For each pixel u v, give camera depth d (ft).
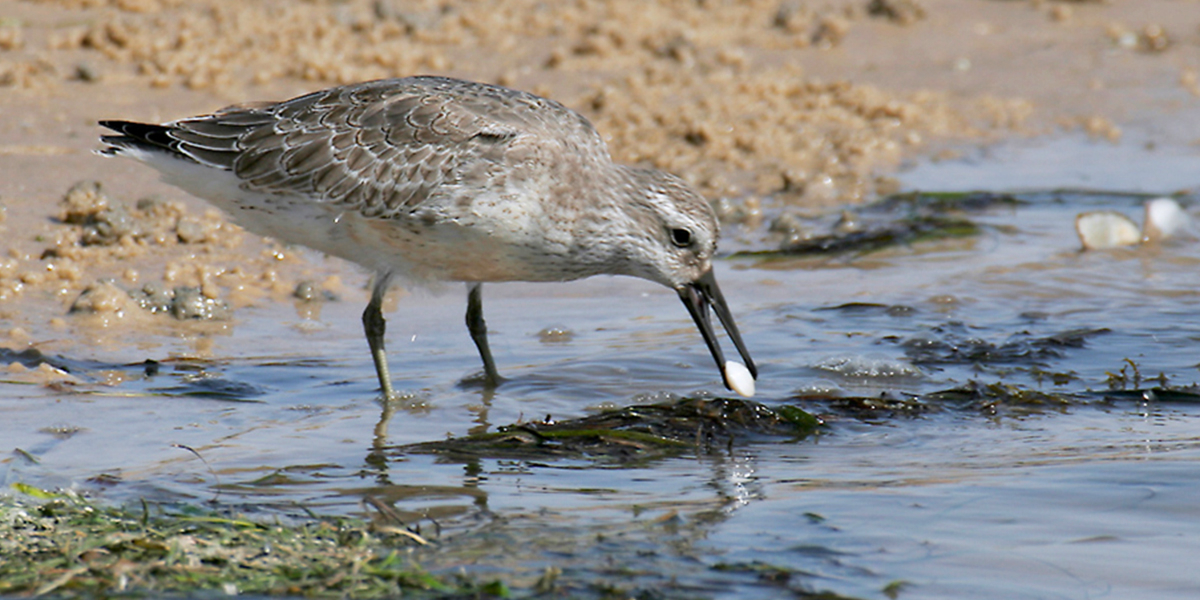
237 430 32.86
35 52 67.36
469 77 70.95
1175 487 28.81
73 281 43.93
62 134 57.47
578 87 71.51
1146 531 26.37
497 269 36.83
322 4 80.07
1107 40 91.61
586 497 28.53
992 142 69.77
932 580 24.07
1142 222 56.03
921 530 26.45
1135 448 31.81
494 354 40.37
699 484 29.48
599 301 46.29
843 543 25.79
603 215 36.32
